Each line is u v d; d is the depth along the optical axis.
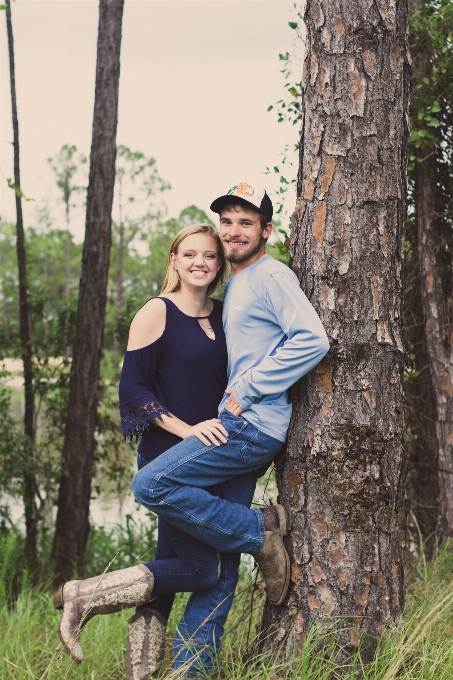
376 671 2.68
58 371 7.22
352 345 2.80
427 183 4.94
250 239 2.91
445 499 4.88
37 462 6.64
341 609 2.81
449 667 2.72
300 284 2.90
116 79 6.70
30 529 6.82
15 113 6.37
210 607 2.94
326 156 2.84
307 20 2.96
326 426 2.81
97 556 7.02
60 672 3.13
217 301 3.18
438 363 4.89
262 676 2.73
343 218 2.81
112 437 7.64
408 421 5.34
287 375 2.68
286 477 2.92
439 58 4.74
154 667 2.97
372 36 2.81
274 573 2.87
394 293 2.85
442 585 3.96
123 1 6.71
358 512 2.79
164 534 3.16
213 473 2.79
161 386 2.94
